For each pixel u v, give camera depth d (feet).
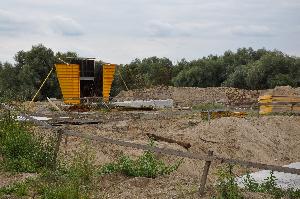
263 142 64.69
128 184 31.14
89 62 106.42
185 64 303.89
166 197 28.55
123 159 35.88
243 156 57.62
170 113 74.95
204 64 257.34
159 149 31.09
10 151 37.78
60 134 36.63
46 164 35.70
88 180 31.73
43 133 45.85
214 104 105.29
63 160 36.94
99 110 87.97
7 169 34.71
